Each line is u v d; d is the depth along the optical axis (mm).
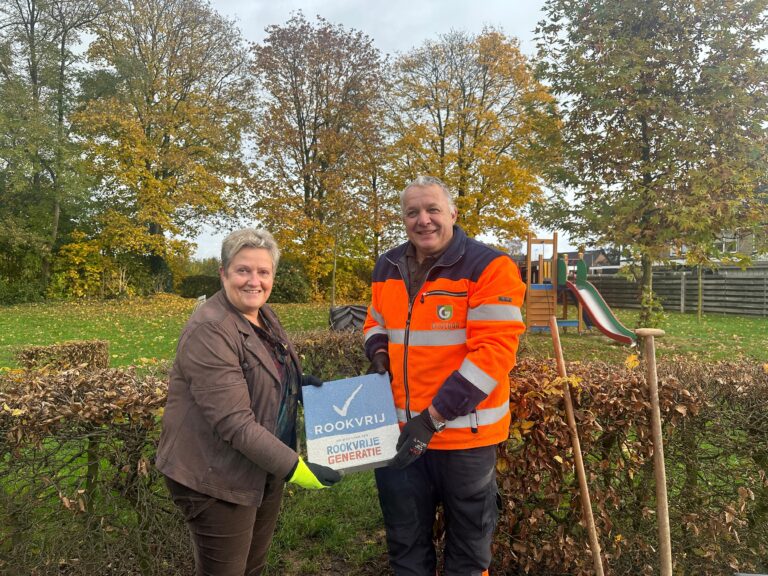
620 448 2545
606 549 2650
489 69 20375
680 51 7871
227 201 24375
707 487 2643
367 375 2117
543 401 2461
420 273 2195
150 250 23016
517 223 19562
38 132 20047
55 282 22500
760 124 7648
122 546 2465
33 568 2375
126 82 22094
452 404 1904
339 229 18641
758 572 2689
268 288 1905
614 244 8586
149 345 11023
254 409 1814
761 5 7516
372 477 4004
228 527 1788
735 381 2609
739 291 19094
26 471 2357
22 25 22156
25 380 2723
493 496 2137
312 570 2902
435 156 20750
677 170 8117
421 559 2184
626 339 10312
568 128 9039
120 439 2422
